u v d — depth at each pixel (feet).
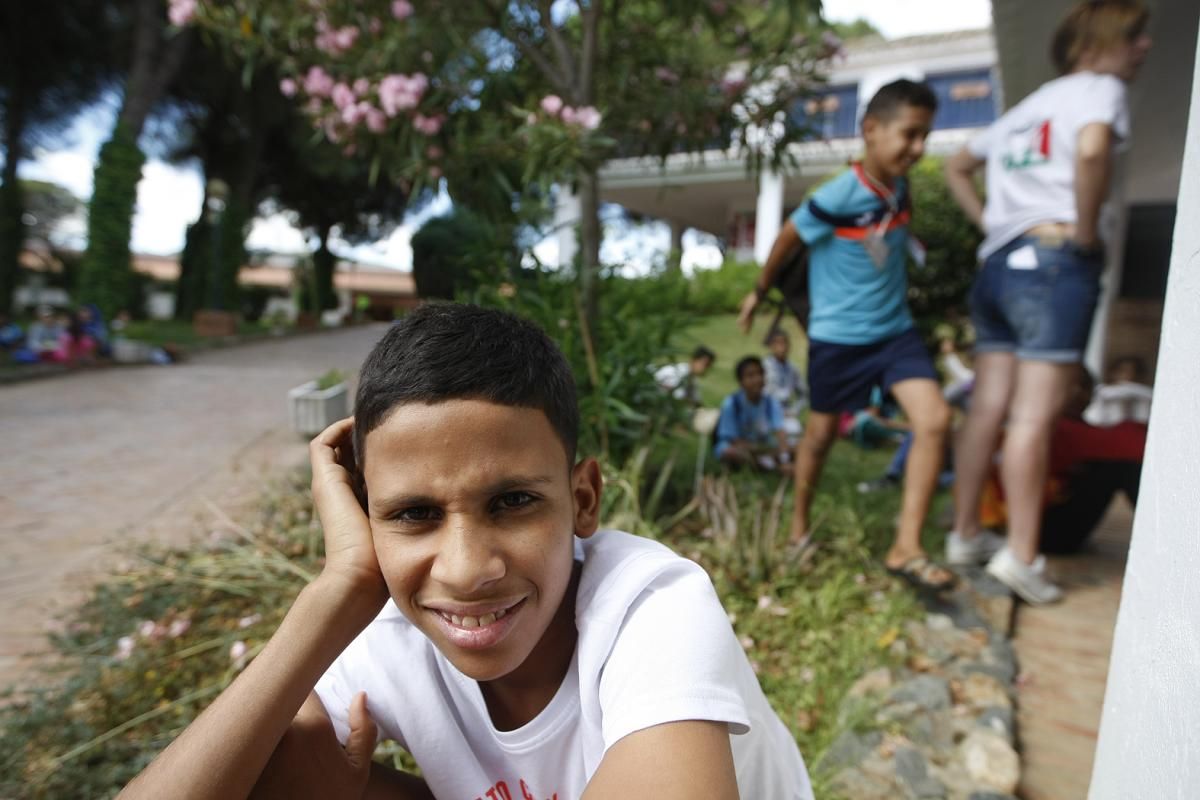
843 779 5.21
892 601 7.67
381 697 3.03
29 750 5.95
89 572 10.14
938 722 5.76
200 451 17.81
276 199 76.64
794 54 12.38
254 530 10.38
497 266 10.85
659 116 12.85
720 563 8.54
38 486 14.58
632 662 2.48
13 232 48.96
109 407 24.62
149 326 54.95
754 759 2.93
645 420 9.85
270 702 2.45
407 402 2.32
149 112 44.80
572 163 9.87
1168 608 2.27
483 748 2.98
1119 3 7.59
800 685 6.48
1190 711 2.01
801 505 9.27
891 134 7.91
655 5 12.86
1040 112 7.90
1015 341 8.48
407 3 10.63
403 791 3.27
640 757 2.27
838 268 8.44
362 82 10.66
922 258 8.96
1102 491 9.50
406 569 2.43
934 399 8.07
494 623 2.42
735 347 29.12
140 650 7.18
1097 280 7.73
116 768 5.58
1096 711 6.29
